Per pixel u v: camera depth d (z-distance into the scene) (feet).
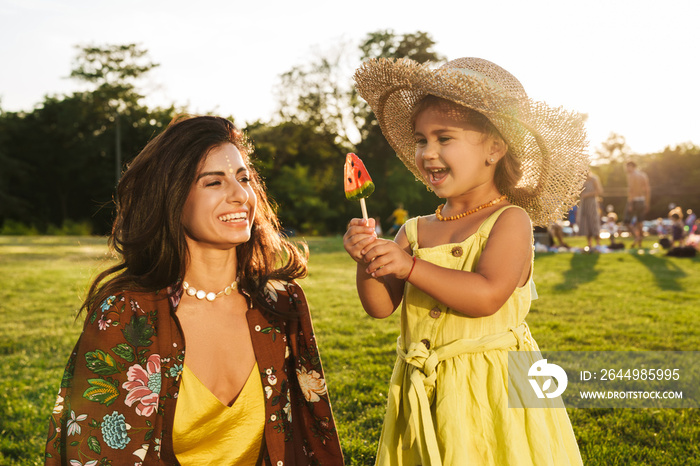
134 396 5.46
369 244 5.94
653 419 11.60
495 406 5.85
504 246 6.04
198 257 5.99
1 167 164.96
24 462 10.02
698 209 274.98
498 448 5.77
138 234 5.78
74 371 5.44
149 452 5.60
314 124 153.99
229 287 6.13
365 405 12.52
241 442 6.08
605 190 271.69
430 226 6.75
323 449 6.61
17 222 159.22
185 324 5.91
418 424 5.87
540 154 6.47
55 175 175.32
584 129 6.51
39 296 27.63
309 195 149.79
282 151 152.87
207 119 6.05
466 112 5.98
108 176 173.17
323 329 19.40
